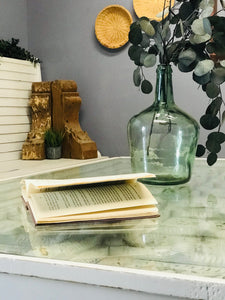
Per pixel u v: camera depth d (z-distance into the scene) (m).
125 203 0.81
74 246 0.67
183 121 1.15
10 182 1.30
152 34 1.10
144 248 0.65
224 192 1.10
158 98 1.15
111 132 3.22
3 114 2.87
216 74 1.06
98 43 3.20
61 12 3.32
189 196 1.05
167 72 1.14
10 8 3.27
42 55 3.43
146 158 1.17
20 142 3.01
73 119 3.06
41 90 3.04
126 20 3.07
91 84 3.26
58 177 1.35
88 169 1.53
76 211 0.79
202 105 2.88
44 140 2.96
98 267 0.57
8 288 0.63
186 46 1.11
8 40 3.26
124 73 3.13
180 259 0.60
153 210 0.81
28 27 3.46
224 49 1.06
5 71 2.90
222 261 0.59
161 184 1.18
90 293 0.58
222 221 0.81
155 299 0.55
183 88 2.92
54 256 0.62
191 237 0.71
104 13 3.12
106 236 0.72
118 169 1.52
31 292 0.62
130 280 0.55
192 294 0.53
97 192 0.85
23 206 0.97
